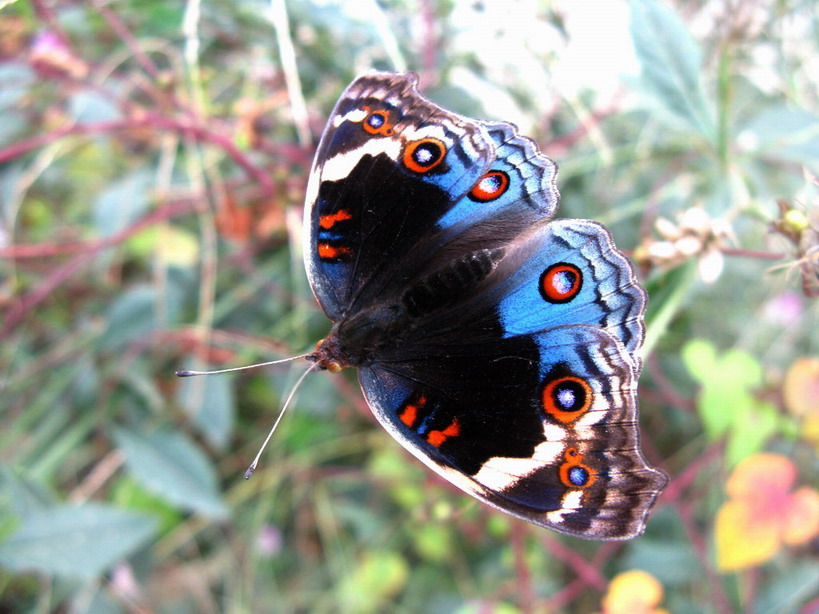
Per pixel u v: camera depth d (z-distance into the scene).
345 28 0.11
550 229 0.09
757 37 0.13
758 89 0.14
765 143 0.12
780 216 0.09
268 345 0.13
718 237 0.09
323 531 0.15
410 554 0.15
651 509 0.08
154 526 0.12
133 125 0.12
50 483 0.14
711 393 0.12
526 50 0.12
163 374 0.14
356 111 0.09
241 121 0.12
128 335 0.13
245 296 0.14
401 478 0.14
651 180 0.14
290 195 0.12
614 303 0.09
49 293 0.14
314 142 0.12
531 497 0.09
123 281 0.15
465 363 0.09
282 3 0.11
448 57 0.12
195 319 0.14
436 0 0.12
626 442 0.08
